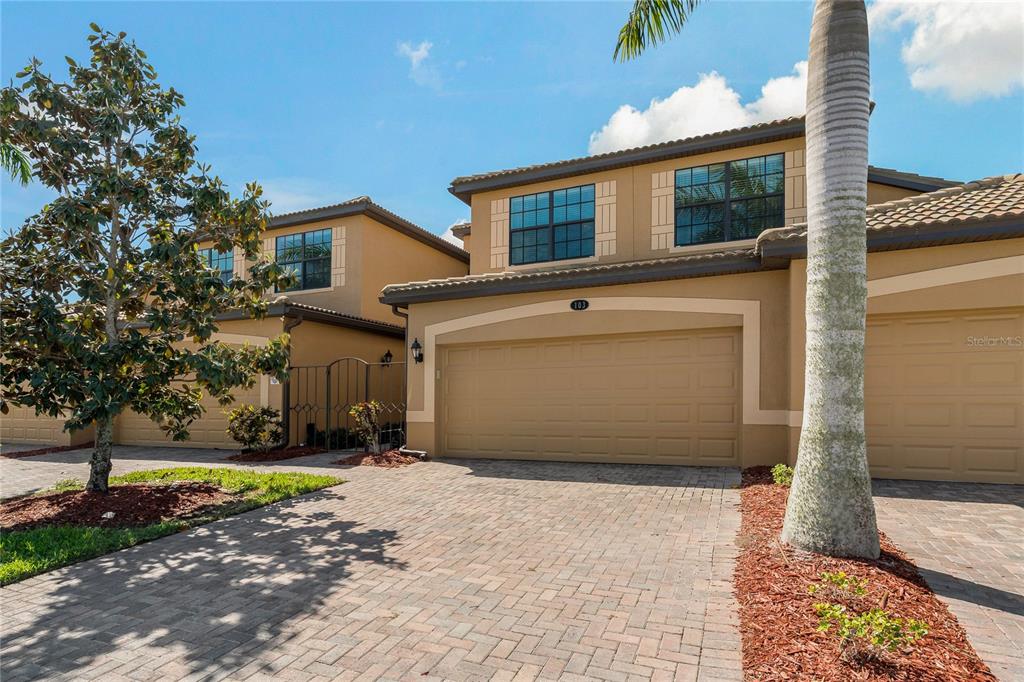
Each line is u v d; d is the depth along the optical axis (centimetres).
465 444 1176
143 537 608
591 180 1296
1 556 544
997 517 604
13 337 724
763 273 930
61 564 530
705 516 652
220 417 1438
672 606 410
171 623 402
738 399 961
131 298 855
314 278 1714
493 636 372
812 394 481
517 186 1374
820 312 478
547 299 1092
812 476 473
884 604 370
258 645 366
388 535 616
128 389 724
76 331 735
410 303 1218
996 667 301
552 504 741
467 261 2253
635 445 1034
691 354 998
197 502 772
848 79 475
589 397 1073
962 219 727
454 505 751
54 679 327
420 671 329
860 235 472
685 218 1202
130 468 1145
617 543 565
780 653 320
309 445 1375
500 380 1152
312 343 1453
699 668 322
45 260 778
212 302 823
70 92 762
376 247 1712
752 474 852
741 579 446
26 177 781
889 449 820
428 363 1188
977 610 375
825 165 480
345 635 378
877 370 828
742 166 1161
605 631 374
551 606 418
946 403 798
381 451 1260
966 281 768
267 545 589
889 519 597
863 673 289
